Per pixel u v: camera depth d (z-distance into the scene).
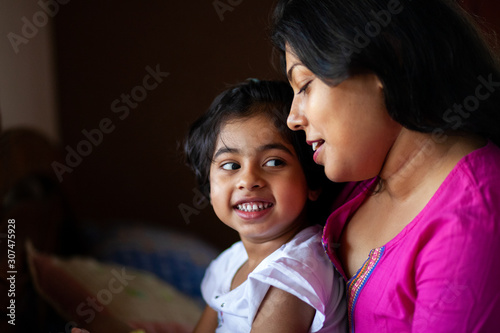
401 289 0.68
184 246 2.12
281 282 0.79
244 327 0.87
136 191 2.46
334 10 0.67
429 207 0.67
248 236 0.92
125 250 2.00
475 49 0.69
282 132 0.87
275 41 0.76
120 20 2.30
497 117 0.68
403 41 0.64
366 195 0.82
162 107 2.37
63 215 2.03
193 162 1.00
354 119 0.68
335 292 0.83
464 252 0.61
